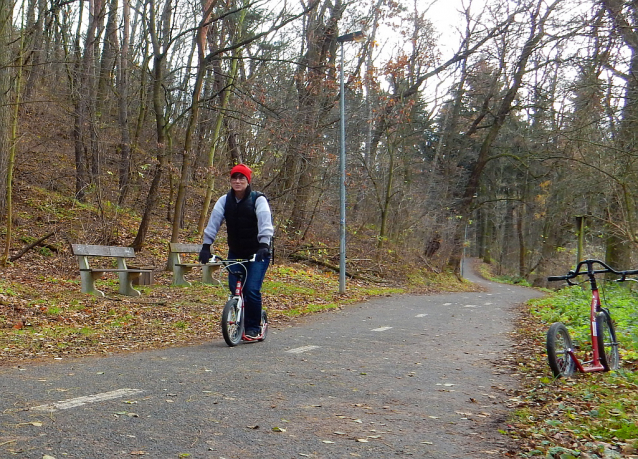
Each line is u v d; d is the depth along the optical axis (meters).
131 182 21.89
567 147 17.03
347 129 24.83
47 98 20.19
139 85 23.48
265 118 18.30
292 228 22.02
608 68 15.37
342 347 7.58
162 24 19.00
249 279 7.47
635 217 15.40
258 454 3.32
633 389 5.36
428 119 31.16
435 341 8.48
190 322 9.69
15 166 19.22
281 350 7.09
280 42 19.38
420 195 29.86
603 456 3.52
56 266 14.39
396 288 21.14
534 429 4.04
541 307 13.80
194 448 3.36
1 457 3.05
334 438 3.69
